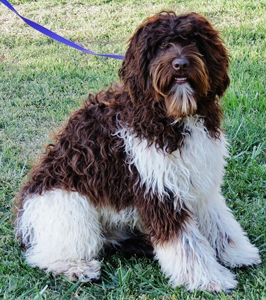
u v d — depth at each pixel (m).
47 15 4.24
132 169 1.78
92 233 1.89
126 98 1.75
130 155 1.77
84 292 1.83
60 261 1.91
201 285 1.80
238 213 2.12
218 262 1.93
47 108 2.90
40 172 1.93
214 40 1.68
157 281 1.86
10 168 2.43
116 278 1.88
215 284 1.80
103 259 1.96
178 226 1.79
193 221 1.82
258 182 2.24
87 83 3.08
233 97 2.67
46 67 3.29
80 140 1.86
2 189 2.33
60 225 1.85
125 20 3.99
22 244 2.00
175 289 1.80
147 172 1.75
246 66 3.08
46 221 1.87
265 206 2.11
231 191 2.21
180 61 1.58
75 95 2.99
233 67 3.07
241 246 1.92
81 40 3.74
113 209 1.89
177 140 1.71
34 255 1.94
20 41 3.80
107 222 1.96
